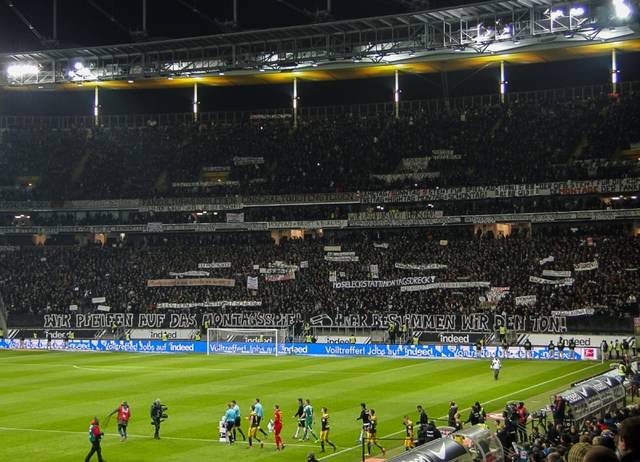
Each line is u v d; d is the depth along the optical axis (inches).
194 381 2316.7
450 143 3951.8
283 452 1406.3
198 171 4165.8
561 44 3398.1
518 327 3041.3
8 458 1347.2
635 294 3029.0
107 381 2329.0
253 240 3998.5
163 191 4065.0
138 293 3676.2
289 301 3476.9
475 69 4023.1
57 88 4237.2
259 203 3912.4
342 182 3905.0
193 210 3971.5
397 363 2770.7
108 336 3491.6
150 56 3976.4
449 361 2815.0
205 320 3427.7
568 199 3604.8
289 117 4375.0
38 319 3565.5
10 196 4057.6
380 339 3189.0
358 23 3452.3
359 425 1641.2
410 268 3467.0
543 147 3764.8
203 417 1734.7
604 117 3754.9
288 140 4217.5
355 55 3481.8
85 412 1802.4
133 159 4266.7
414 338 3031.5
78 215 4217.5
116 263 3828.7
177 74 3954.2
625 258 3189.0
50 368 2682.1
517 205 3585.1
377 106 4301.2
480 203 3705.7
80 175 4207.7
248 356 3088.1
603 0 2955.2
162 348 3297.2
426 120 4094.5
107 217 4126.5
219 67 3799.2
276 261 3678.6
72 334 3513.8
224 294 3590.1
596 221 3523.6
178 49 3858.3
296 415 1537.9
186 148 4279.0
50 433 1562.5
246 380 2329.0
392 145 4042.8
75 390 2144.4
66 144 4355.3
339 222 3786.9
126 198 4045.3
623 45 3454.7
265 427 1630.2
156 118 5147.6
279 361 2883.9
